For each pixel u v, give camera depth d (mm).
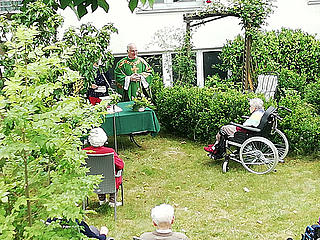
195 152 9406
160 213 4012
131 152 9570
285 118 8586
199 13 10859
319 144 8609
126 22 12547
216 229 5891
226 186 7484
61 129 3057
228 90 9617
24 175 3182
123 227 6055
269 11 10344
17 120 2736
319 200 6758
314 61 11602
